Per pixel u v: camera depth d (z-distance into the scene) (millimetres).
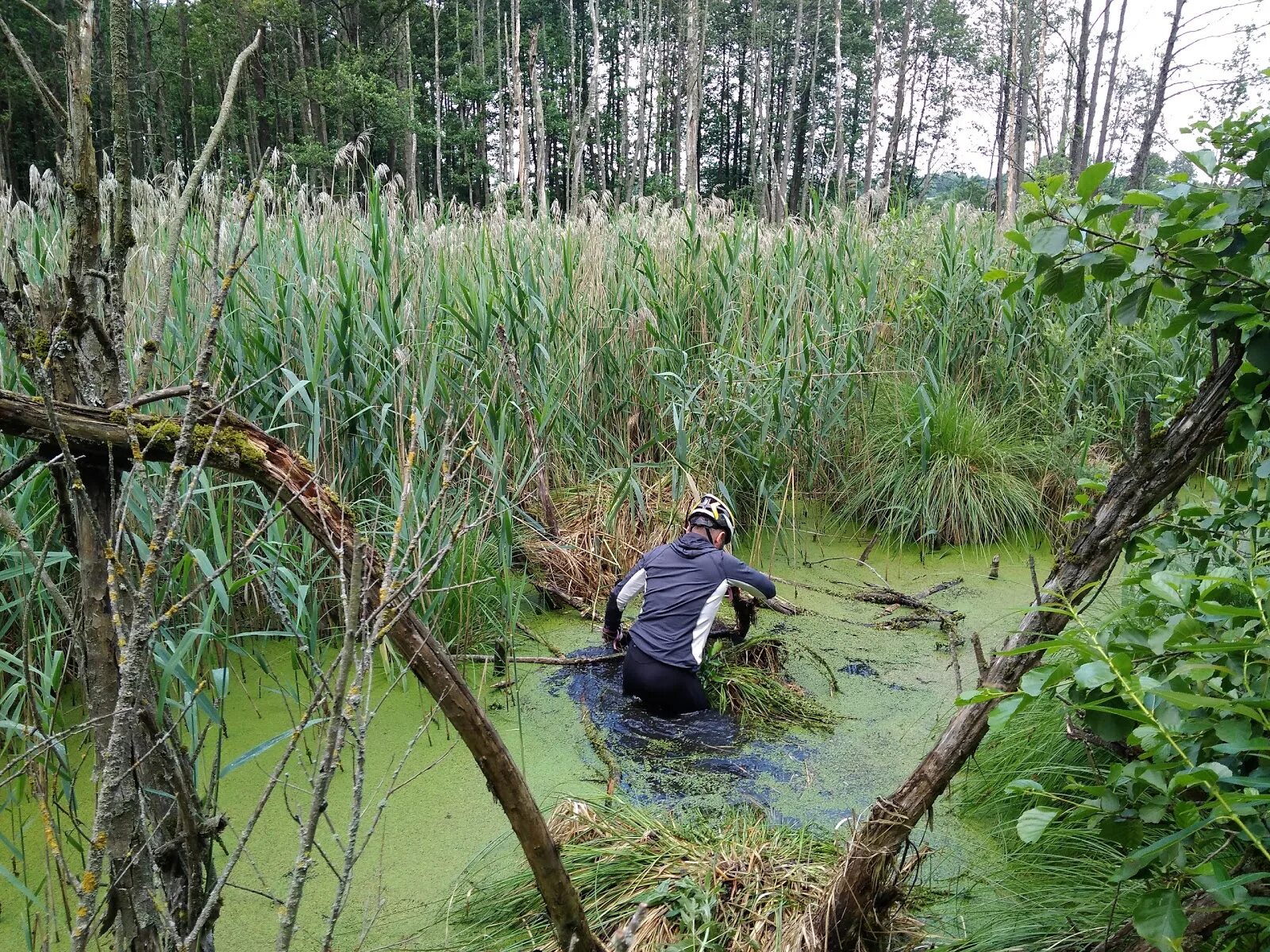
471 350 5289
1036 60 23969
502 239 6777
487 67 34000
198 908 1896
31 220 5008
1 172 6586
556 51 38688
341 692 1479
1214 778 1380
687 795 3484
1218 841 1923
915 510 6395
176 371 4309
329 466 4762
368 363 4852
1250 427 1933
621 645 4754
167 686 2996
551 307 6039
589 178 39219
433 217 6352
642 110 30875
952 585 5777
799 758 3777
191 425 1429
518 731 3979
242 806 3328
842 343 6672
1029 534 6527
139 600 1412
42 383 1397
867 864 2303
